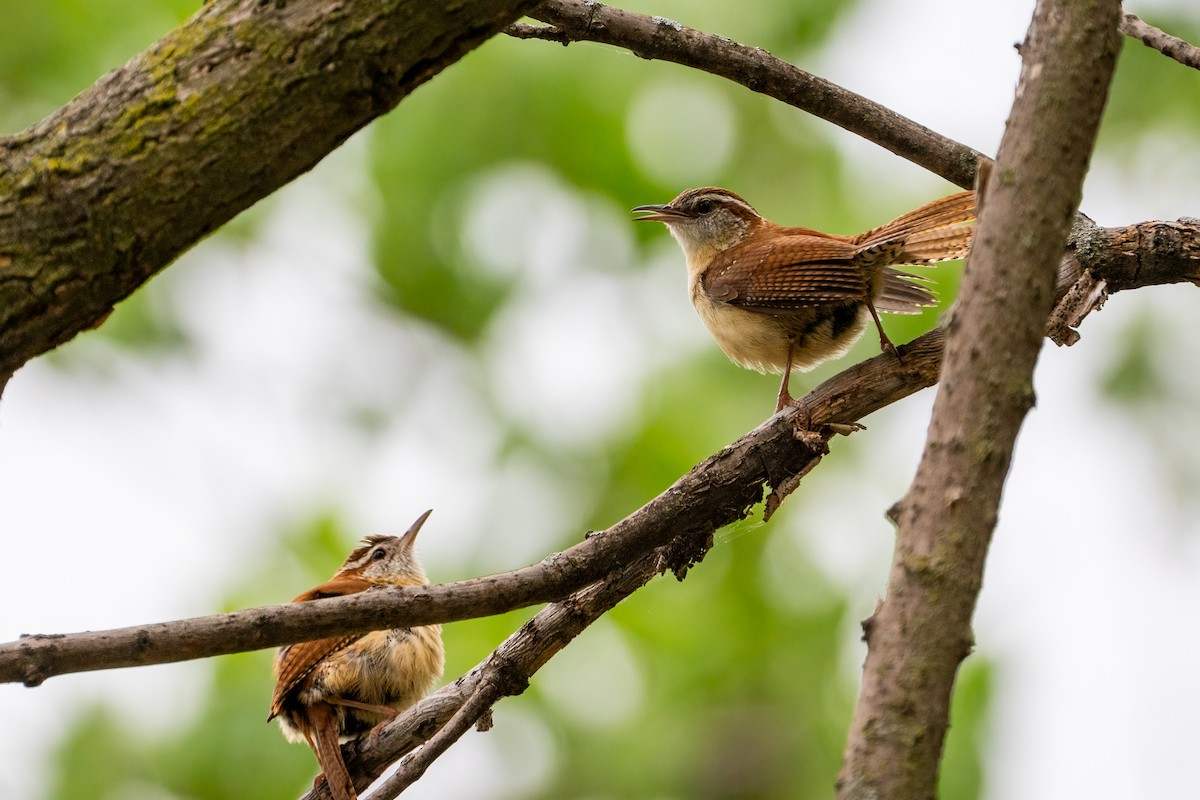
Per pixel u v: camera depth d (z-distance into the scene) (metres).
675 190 12.52
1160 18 11.77
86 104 4.55
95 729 10.73
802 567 11.95
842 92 7.90
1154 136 11.70
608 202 12.62
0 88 11.70
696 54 7.64
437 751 6.54
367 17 4.37
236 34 4.45
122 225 4.54
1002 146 4.29
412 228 12.41
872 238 8.37
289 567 11.98
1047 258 4.12
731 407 11.93
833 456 12.16
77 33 11.76
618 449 12.07
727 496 6.77
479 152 12.27
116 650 4.88
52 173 4.50
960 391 4.06
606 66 12.38
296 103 4.44
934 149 7.98
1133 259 7.54
